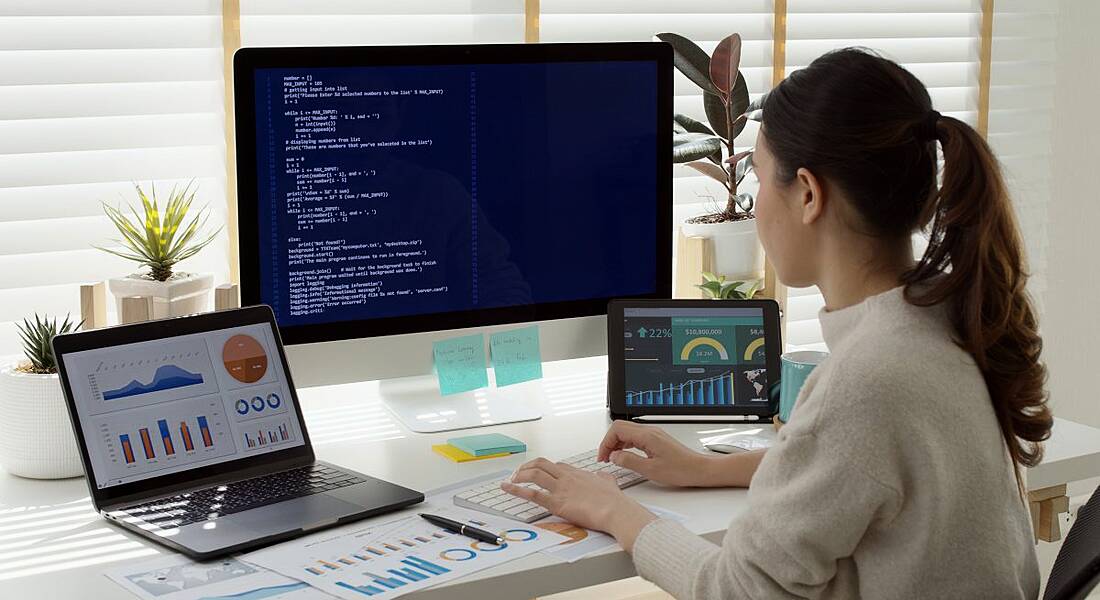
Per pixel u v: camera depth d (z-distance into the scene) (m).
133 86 1.97
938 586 1.06
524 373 1.89
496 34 2.23
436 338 1.82
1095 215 2.95
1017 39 2.77
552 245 1.88
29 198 1.93
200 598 1.16
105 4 1.93
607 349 1.92
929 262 1.10
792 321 2.65
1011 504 1.11
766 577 1.09
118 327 1.50
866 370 1.04
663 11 2.38
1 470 1.62
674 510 1.42
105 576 1.23
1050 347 2.97
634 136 1.91
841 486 1.04
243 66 1.64
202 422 1.52
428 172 1.78
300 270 1.72
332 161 1.72
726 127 2.28
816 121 1.12
